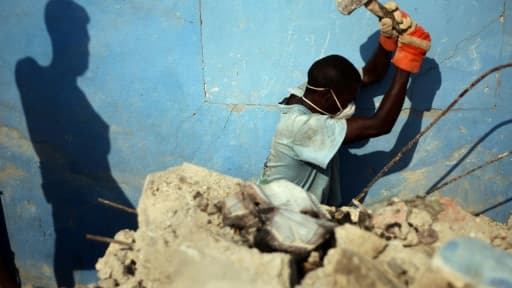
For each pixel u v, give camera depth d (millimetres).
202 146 4297
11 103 4398
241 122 4219
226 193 3605
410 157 4137
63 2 4176
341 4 3592
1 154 4504
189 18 4113
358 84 3760
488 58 3984
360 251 3109
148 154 4371
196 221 3273
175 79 4215
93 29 4203
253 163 4277
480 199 4152
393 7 3568
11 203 4605
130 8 4145
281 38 4074
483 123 4062
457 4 3934
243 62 4137
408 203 3525
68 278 4676
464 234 3385
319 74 3711
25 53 4293
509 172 4105
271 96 4156
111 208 4523
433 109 4070
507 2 3908
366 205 4246
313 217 3324
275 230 3137
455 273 2549
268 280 2811
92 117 4355
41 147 4465
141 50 4199
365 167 4191
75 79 4301
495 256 2574
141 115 4309
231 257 2900
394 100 3646
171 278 3039
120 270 3387
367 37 4016
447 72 4020
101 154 4418
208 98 4219
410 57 3604
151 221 3438
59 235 4641
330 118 3736
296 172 3873
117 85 4277
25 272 4684
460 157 4117
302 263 3119
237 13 4070
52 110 4379
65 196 4543
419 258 3107
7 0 4211
